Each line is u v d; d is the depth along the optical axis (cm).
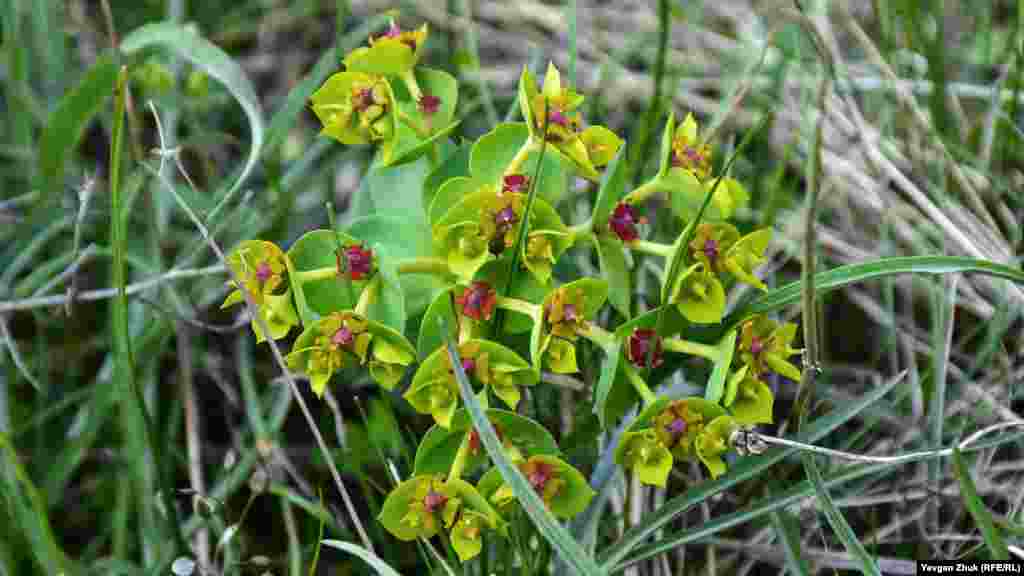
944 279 34
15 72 39
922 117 35
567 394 34
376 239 28
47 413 34
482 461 27
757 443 27
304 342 26
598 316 33
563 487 27
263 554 34
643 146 36
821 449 27
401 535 26
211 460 36
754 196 39
